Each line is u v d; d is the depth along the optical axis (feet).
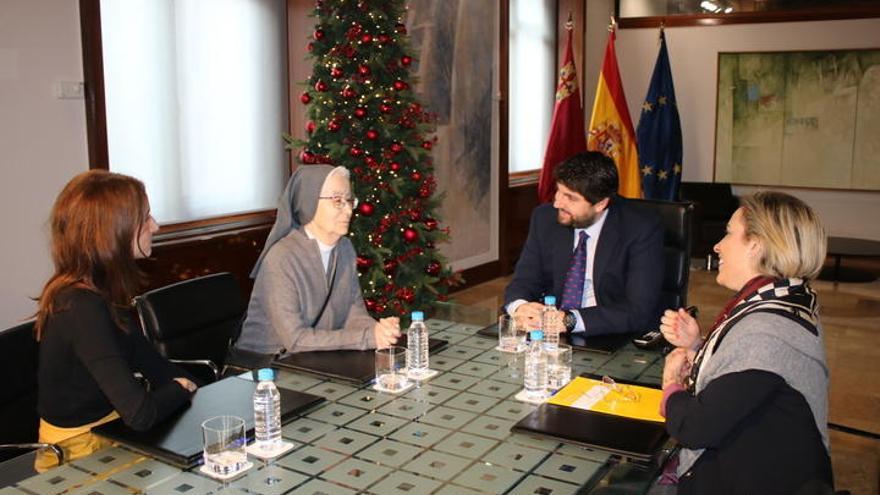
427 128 14.40
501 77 22.72
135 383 5.56
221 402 5.90
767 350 4.87
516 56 24.84
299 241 7.95
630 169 20.44
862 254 21.79
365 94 13.47
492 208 22.94
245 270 15.30
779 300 5.12
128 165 13.56
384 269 13.62
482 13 21.40
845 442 11.24
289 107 16.74
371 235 13.57
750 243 5.32
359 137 13.67
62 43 12.08
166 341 8.33
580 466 4.78
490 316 8.68
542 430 5.24
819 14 25.20
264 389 5.53
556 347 6.57
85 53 12.39
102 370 5.56
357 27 13.23
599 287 8.77
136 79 13.55
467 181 21.38
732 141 26.91
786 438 4.85
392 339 7.19
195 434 5.26
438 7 19.29
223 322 9.13
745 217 5.39
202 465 4.87
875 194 25.38
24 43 11.58
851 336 17.01
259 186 16.30
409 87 14.20
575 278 8.94
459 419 5.58
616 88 20.36
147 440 5.17
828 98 25.50
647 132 22.50
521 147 25.76
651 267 8.55
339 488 4.49
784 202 5.30
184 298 8.67
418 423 5.50
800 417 4.86
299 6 16.20
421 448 5.06
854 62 25.02
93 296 5.79
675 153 22.54
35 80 11.76
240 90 15.64
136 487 4.57
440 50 19.53
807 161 26.07
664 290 9.52
